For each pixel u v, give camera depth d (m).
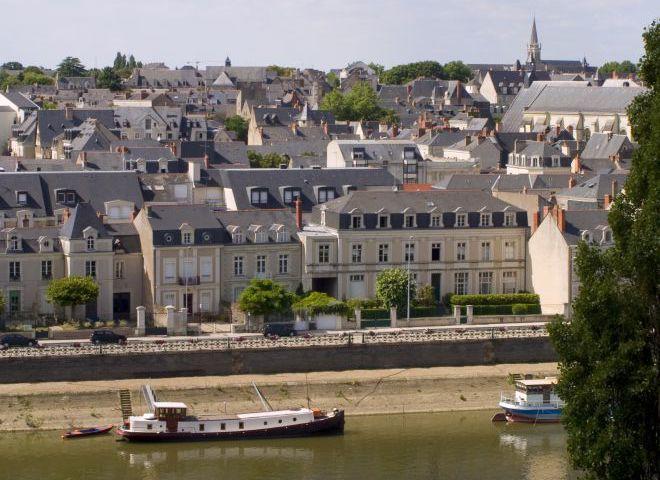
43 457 194.88
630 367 137.00
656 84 144.75
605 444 135.88
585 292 141.38
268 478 187.00
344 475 188.25
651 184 140.62
